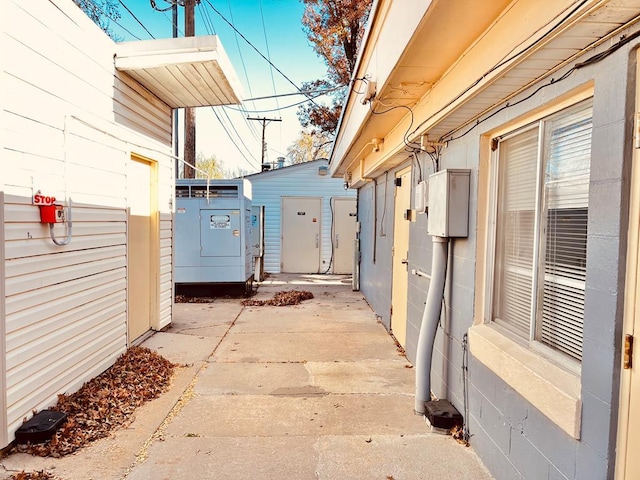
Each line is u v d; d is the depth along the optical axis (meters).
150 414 3.28
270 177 12.57
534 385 2.03
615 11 1.41
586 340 1.71
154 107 5.25
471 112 2.73
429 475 2.52
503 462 2.38
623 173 1.54
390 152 4.74
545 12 1.63
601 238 1.63
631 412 1.51
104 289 4.04
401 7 2.54
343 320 6.61
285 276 12.09
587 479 1.69
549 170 2.18
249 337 5.55
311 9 12.96
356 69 4.38
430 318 3.27
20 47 2.78
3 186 2.59
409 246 4.70
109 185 4.14
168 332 5.72
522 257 2.47
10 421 2.66
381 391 3.80
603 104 1.64
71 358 3.43
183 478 2.46
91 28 3.74
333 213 12.69
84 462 2.59
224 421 3.19
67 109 3.36
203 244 8.34
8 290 2.65
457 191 2.96
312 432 3.04
